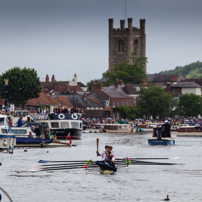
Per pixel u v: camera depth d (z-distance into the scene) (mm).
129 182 144000
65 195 128750
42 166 171750
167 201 122750
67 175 155000
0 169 168250
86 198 125875
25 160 194875
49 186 138875
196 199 124625
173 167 172750
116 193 130625
